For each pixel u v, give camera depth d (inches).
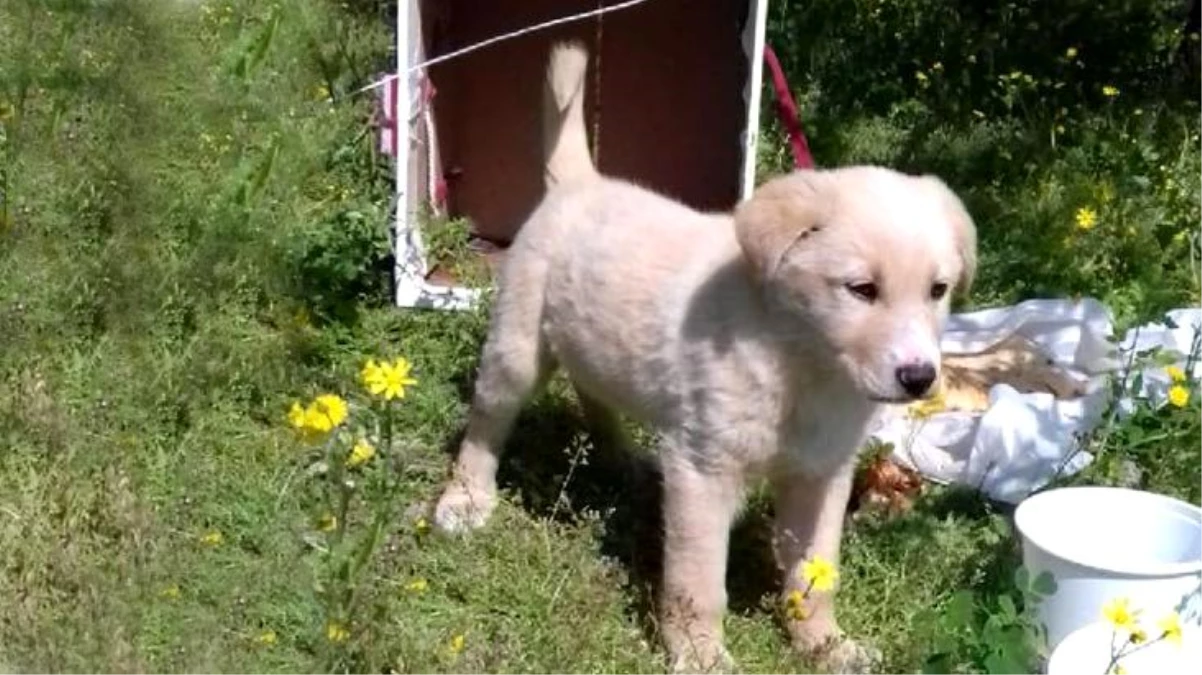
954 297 56.5
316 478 60.1
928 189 50.8
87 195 73.9
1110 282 77.9
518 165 84.5
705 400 52.0
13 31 89.2
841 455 53.4
